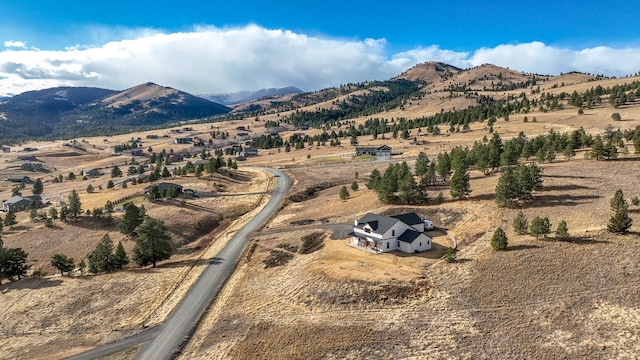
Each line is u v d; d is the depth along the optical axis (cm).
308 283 6375
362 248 7831
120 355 5409
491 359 4259
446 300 5456
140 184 15625
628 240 6050
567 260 5822
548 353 4219
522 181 8406
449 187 10788
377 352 4612
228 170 17162
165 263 8869
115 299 7162
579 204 7856
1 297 7638
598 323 4550
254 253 8638
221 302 6588
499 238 6481
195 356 5122
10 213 11219
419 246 7438
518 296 5253
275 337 5150
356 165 17012
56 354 5594
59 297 7375
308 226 9869
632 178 8944
